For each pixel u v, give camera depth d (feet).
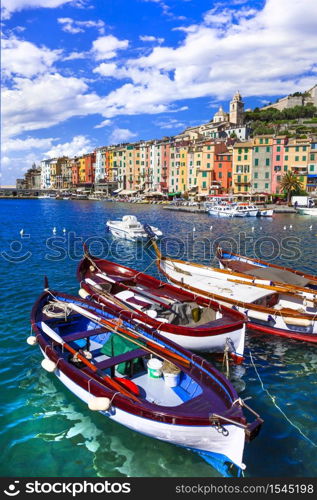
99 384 29.40
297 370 41.27
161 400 30.63
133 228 135.13
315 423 32.24
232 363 42.04
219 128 443.32
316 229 172.45
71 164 535.19
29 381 37.01
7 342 44.75
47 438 29.43
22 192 547.49
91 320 42.55
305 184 286.05
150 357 35.70
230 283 57.98
